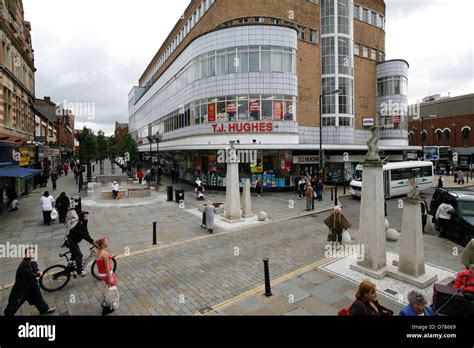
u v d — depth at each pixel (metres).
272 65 25.44
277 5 28.12
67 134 73.88
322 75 31.33
